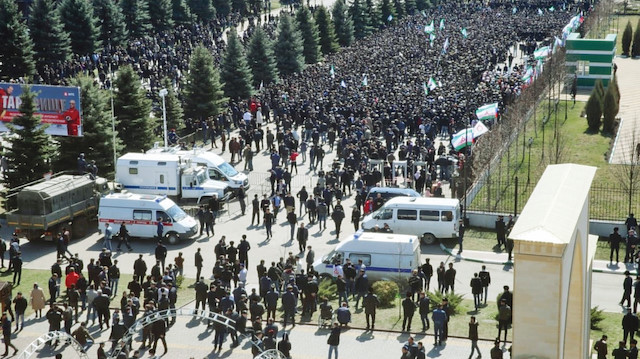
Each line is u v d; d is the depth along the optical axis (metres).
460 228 71.38
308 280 59.38
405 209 74.62
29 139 83.06
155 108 108.75
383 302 61.09
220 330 53.34
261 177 95.25
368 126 106.69
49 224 73.00
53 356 53.56
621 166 95.25
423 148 97.75
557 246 31.31
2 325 54.00
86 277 67.50
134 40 167.00
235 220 82.44
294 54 150.50
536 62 144.00
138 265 63.09
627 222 71.38
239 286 58.25
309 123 109.25
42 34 141.25
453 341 54.78
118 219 75.25
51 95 86.06
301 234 72.75
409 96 120.56
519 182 89.50
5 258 72.31
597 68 148.38
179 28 178.62
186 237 75.25
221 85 117.75
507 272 67.94
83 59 145.62
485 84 130.62
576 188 38.50
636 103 135.75
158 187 85.81
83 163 85.88
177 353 53.69
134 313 54.91
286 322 57.62
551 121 121.00
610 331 56.00
